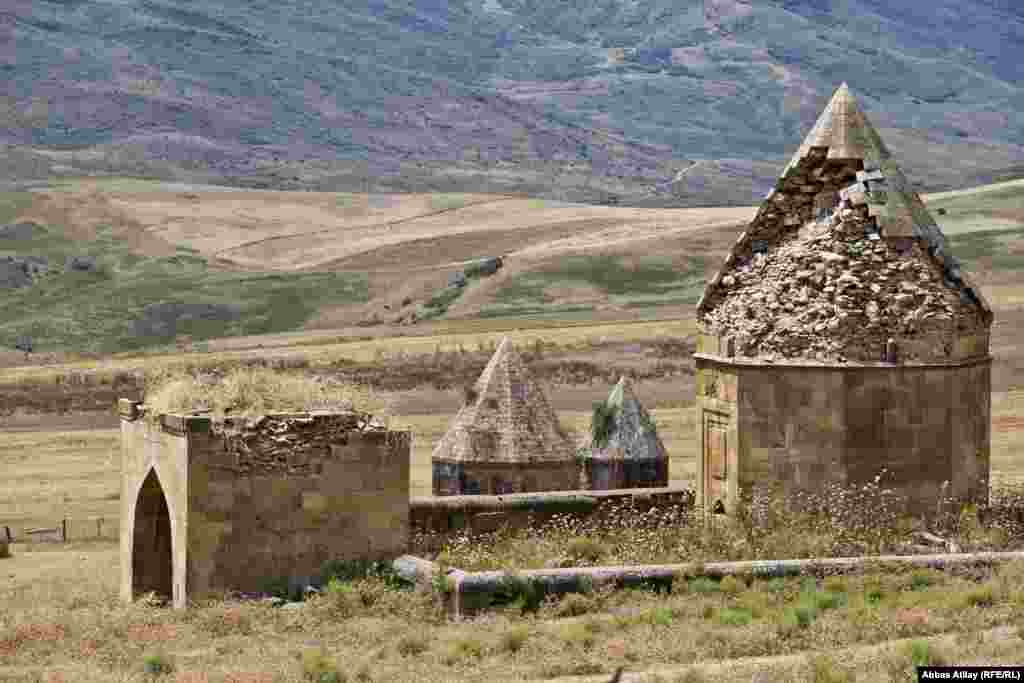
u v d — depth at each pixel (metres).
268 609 48.59
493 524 57.56
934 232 55.53
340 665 38.81
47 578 76.06
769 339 54.06
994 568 45.12
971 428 54.41
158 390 57.66
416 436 151.62
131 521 58.53
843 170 56.12
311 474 52.31
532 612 44.03
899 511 53.06
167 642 44.62
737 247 56.88
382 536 53.06
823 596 42.69
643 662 37.59
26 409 183.12
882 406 53.19
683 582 44.84
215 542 51.31
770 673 35.16
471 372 193.88
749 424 54.00
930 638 38.00
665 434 143.12
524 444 77.25
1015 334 190.25
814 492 53.19
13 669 40.88
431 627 44.00
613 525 56.38
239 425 51.94
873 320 53.41
